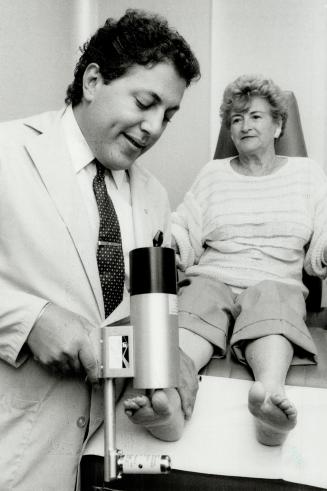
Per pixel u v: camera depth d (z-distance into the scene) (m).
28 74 1.69
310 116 1.82
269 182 1.52
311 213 1.48
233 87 1.57
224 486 0.89
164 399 0.79
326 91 1.82
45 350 0.91
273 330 1.12
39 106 1.75
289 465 0.90
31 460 0.93
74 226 1.00
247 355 1.13
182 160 1.95
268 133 1.54
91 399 0.98
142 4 1.96
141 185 1.18
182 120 1.95
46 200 1.00
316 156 1.81
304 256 1.49
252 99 1.55
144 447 0.96
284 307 1.16
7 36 1.61
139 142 1.04
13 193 0.99
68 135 1.09
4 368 0.98
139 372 0.78
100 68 1.04
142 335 0.78
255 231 1.47
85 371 0.93
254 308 1.17
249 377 1.12
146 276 0.78
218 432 0.97
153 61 1.01
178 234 1.53
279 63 1.87
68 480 0.94
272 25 1.88
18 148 1.03
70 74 1.89
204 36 1.94
